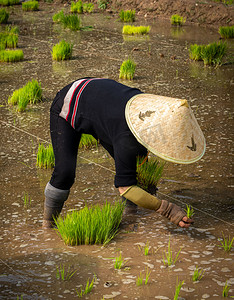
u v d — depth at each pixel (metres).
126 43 16.78
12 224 5.70
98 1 25.31
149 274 4.34
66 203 6.19
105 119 4.62
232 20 20.02
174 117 4.42
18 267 4.63
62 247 5.02
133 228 5.38
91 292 4.11
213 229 5.31
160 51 15.50
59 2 27.55
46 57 14.86
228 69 13.25
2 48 15.84
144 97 4.68
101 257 4.73
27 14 24.41
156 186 6.55
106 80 4.97
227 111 9.71
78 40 17.42
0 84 12.03
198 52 14.17
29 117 9.72
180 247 4.87
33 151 8.09
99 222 5.14
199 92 11.07
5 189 6.72
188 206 5.95
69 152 5.12
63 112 4.97
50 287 4.24
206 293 4.00
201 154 4.52
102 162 7.60
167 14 22.38
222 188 6.51
